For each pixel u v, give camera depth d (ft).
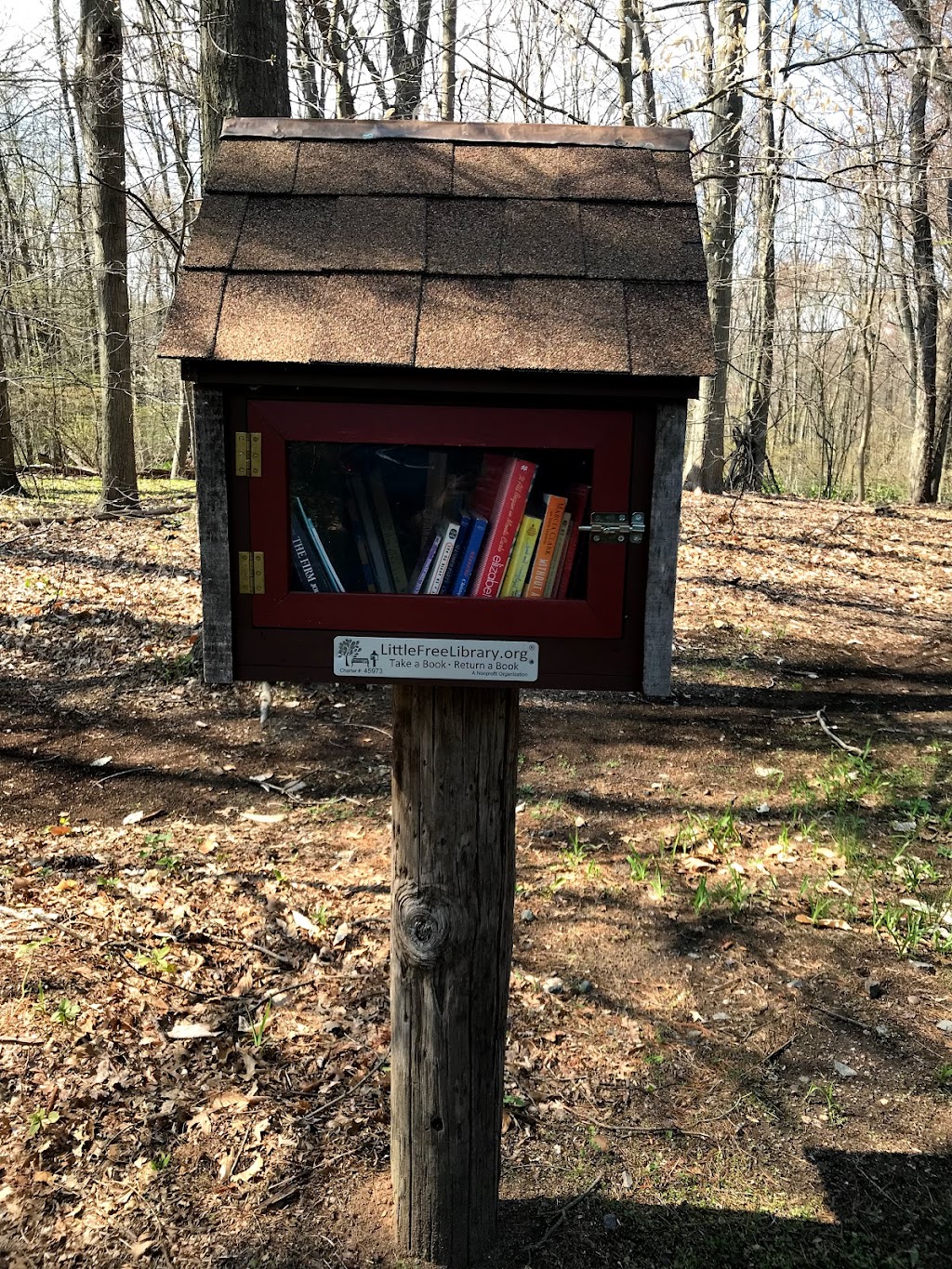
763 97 19.58
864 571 32.91
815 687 22.71
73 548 30.30
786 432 79.92
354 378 5.69
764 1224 9.02
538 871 14.75
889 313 69.56
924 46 19.92
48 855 14.25
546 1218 8.96
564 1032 11.32
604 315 5.73
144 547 30.83
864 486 65.26
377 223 6.11
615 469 5.92
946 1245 8.87
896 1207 9.23
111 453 36.58
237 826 15.78
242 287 5.84
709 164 26.78
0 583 26.08
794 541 36.19
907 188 26.76
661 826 16.28
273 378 5.70
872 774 18.22
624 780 17.97
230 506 6.03
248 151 6.50
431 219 6.14
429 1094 7.57
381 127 6.57
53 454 50.08
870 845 15.53
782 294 54.34
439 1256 8.14
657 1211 9.12
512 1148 9.72
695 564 32.24
